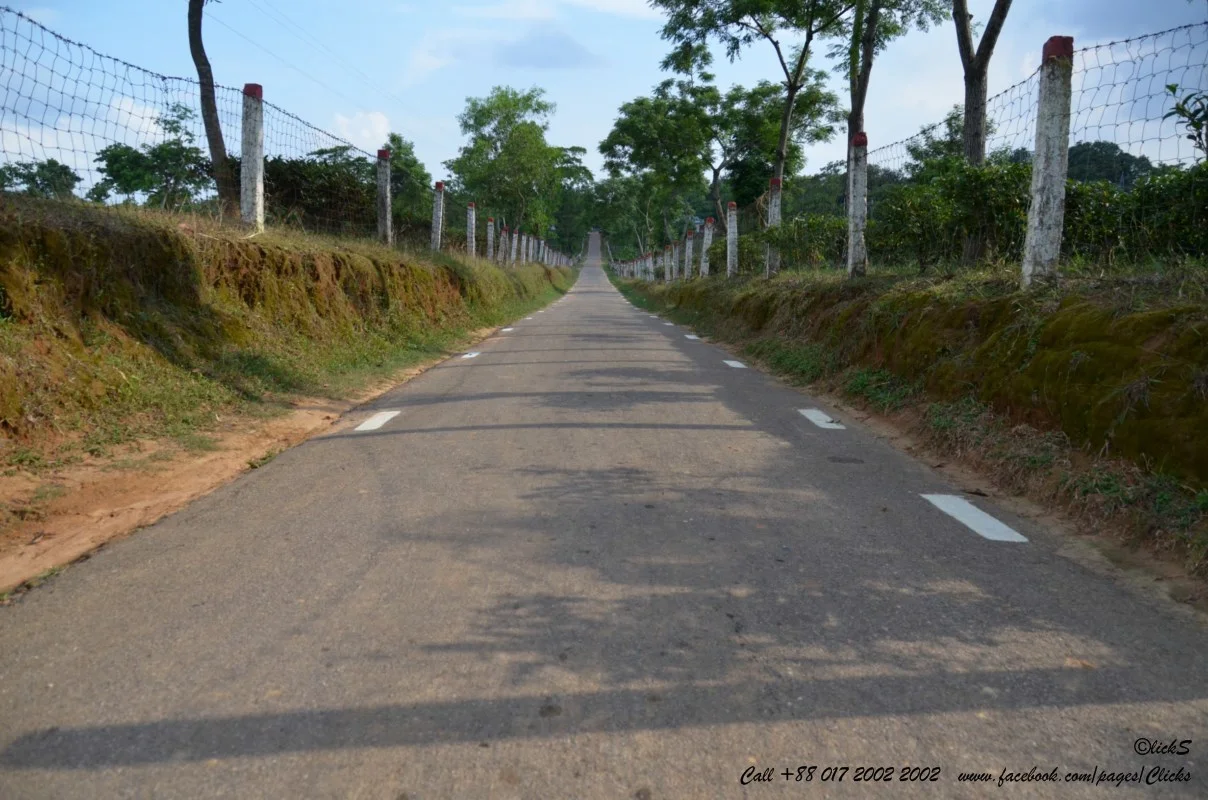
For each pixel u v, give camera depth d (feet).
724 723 7.87
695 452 18.84
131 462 17.74
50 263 20.77
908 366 23.85
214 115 55.16
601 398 26.40
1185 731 7.72
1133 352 15.30
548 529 13.46
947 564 12.01
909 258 38.47
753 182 117.70
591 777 7.07
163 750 7.47
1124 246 23.57
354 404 26.86
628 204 237.45
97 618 10.34
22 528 14.02
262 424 22.43
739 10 70.23
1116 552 12.55
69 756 7.38
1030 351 18.29
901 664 9.01
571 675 8.77
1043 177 21.54
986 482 16.58
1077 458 15.31
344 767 7.21
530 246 166.71
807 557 12.22
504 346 45.24
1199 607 10.53
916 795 6.84
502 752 7.41
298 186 52.42
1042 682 8.63
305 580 11.47
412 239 68.90
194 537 13.44
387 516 14.30
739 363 36.99
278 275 32.45
